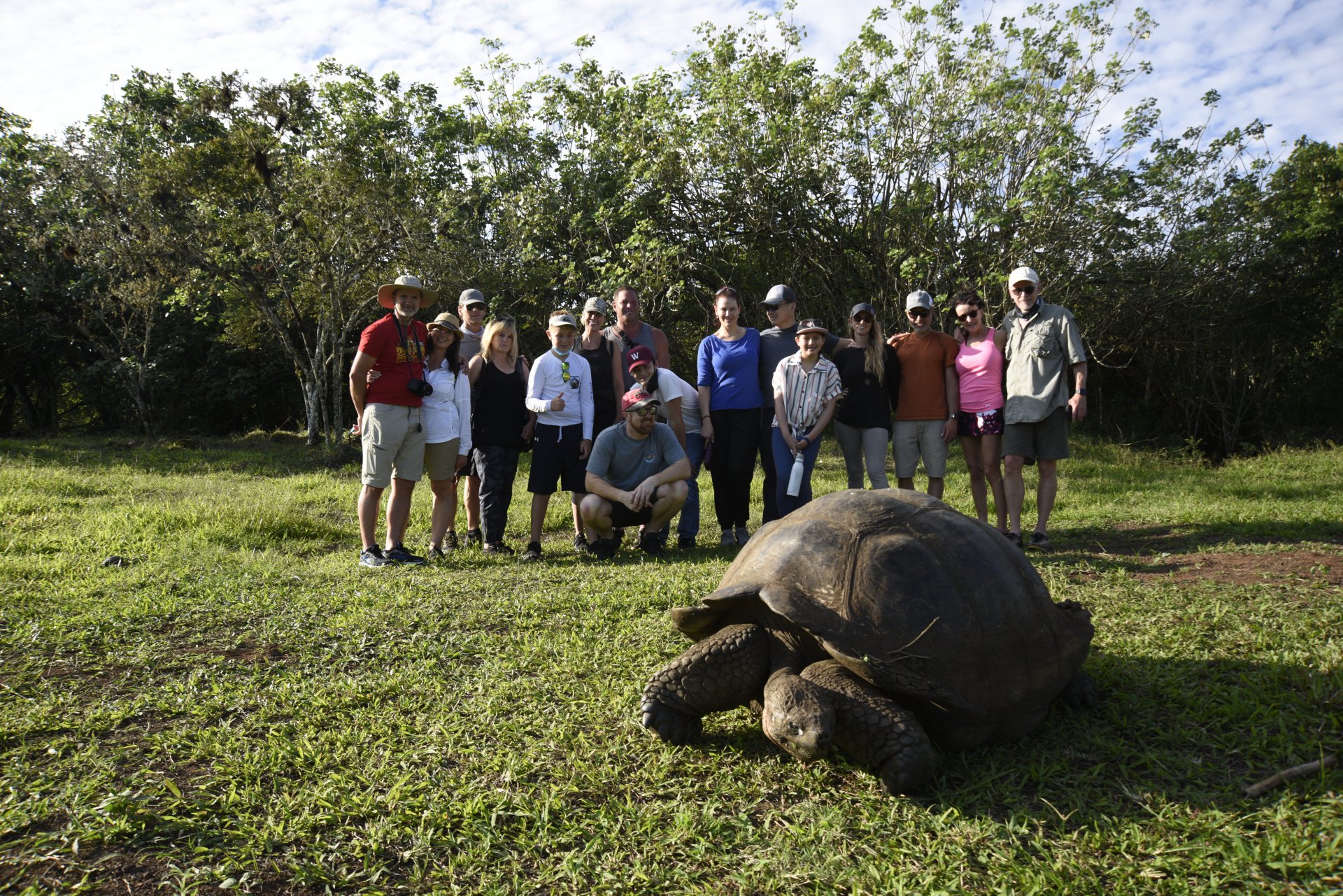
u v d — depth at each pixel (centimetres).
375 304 1736
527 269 1709
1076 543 642
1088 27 1345
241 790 252
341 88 1611
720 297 671
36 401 2525
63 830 227
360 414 585
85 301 1931
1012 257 1377
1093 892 200
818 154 1528
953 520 296
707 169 1583
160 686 338
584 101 1758
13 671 348
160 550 599
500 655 374
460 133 1959
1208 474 1110
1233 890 198
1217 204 1548
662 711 279
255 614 436
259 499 884
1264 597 430
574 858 218
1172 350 1788
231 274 1723
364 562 580
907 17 1434
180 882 207
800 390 616
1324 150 1666
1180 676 321
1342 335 1630
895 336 652
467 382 633
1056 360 597
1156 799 238
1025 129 1383
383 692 329
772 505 661
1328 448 1419
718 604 290
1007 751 274
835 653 252
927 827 230
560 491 957
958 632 258
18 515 734
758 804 247
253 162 1605
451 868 213
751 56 1534
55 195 2030
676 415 664
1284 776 240
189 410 2361
